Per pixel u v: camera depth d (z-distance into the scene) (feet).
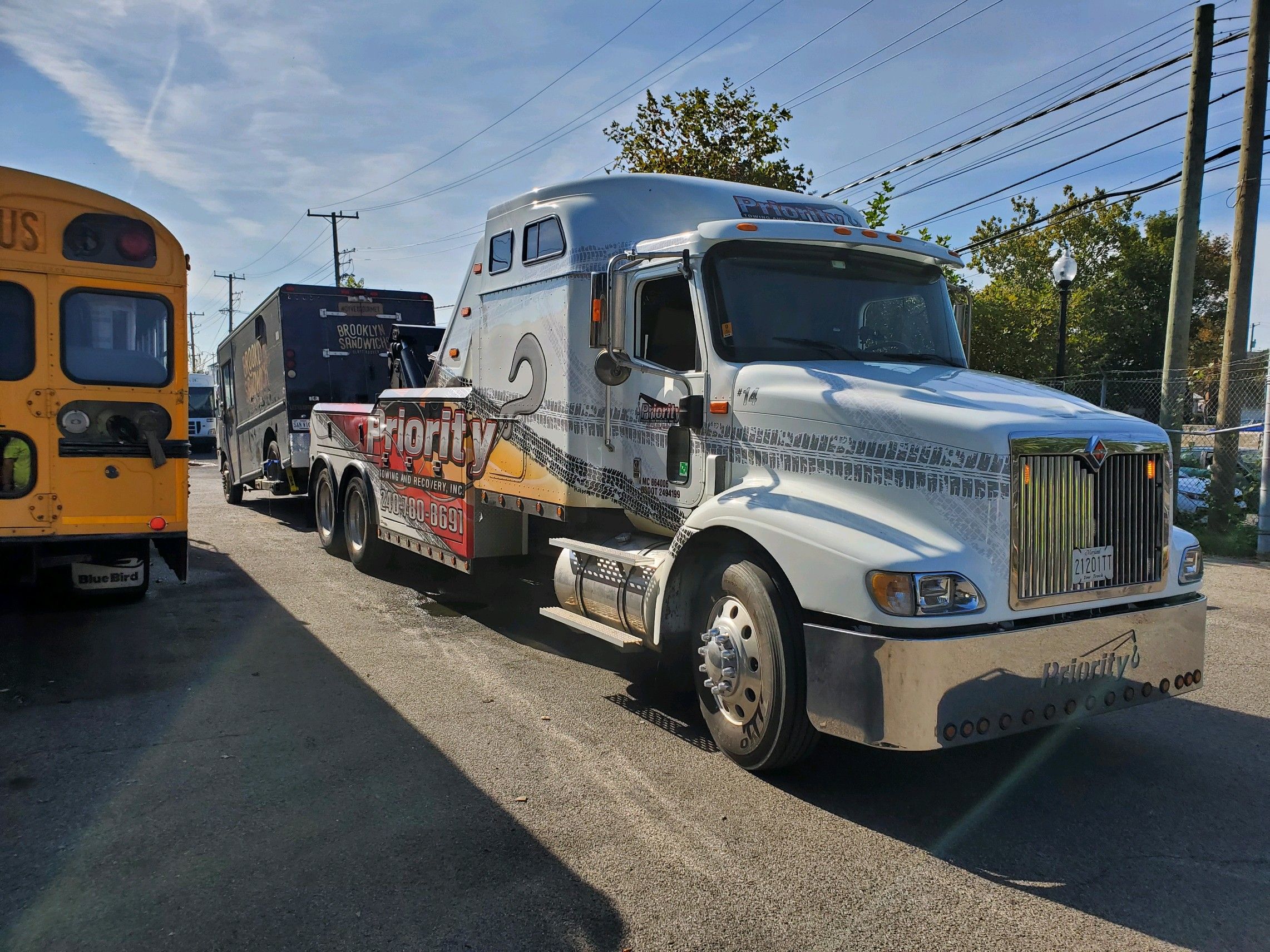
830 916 10.57
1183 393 40.32
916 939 10.14
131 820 12.66
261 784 13.92
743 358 16.52
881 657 12.17
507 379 22.44
